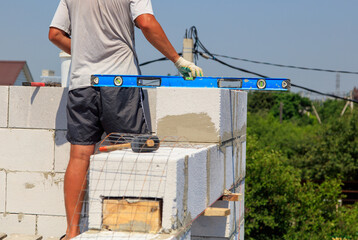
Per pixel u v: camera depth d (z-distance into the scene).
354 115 24.67
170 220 2.40
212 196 3.43
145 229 2.43
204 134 3.61
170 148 3.07
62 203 4.75
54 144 4.76
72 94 3.67
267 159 14.73
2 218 4.81
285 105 49.75
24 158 4.79
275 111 49.22
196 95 3.62
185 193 2.59
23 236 4.60
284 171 15.18
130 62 3.69
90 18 3.58
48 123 4.76
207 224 4.34
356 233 15.00
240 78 3.61
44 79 5.79
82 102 3.62
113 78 3.54
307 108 51.09
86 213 3.86
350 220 15.53
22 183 4.79
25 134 4.79
